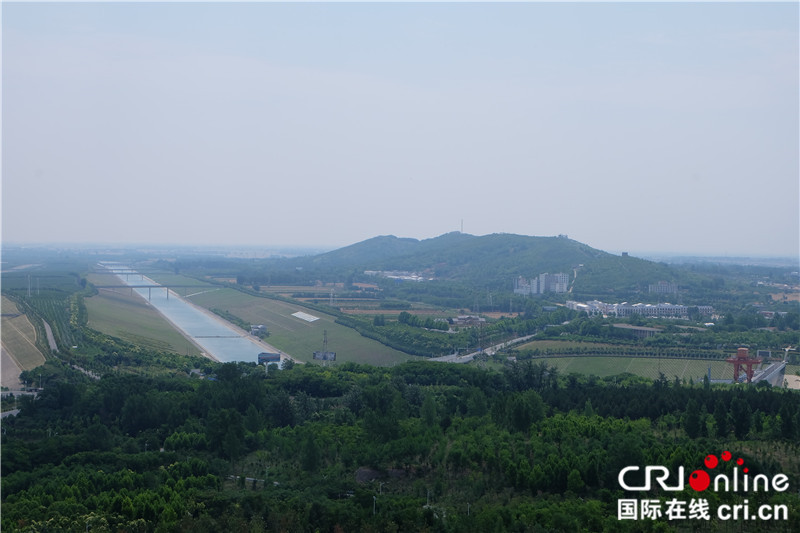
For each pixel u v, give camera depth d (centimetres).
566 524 18762
